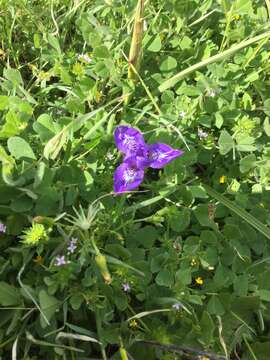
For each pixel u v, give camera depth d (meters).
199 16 0.26
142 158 0.19
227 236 0.21
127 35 0.24
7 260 0.19
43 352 0.19
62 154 0.21
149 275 0.19
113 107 0.24
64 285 0.18
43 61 0.26
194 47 0.25
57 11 0.27
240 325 0.20
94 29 0.25
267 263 0.21
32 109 0.21
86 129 0.21
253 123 0.22
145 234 0.20
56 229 0.19
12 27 0.25
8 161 0.19
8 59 0.25
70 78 0.24
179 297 0.19
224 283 0.20
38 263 0.19
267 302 0.21
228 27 0.25
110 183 0.21
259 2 0.29
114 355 0.18
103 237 0.20
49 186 0.19
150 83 0.24
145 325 0.19
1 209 0.19
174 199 0.21
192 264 0.20
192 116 0.23
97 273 0.18
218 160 0.23
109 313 0.18
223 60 0.25
